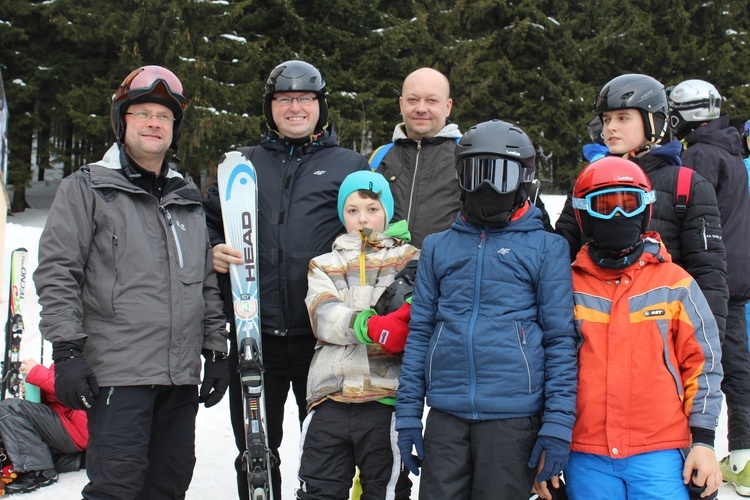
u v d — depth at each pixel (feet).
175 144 9.36
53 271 7.79
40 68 56.39
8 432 11.68
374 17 62.44
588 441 7.54
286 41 60.85
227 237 9.81
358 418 8.58
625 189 7.54
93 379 7.68
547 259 7.92
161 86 8.48
